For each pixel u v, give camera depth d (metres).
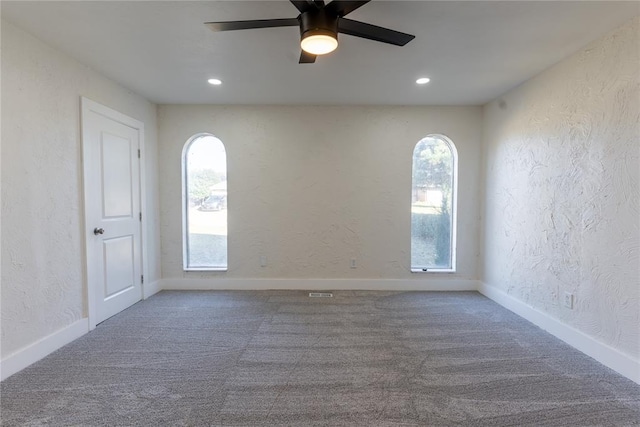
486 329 2.69
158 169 3.76
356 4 1.58
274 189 3.80
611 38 2.07
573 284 2.39
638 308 1.90
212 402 1.72
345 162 3.79
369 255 3.84
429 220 3.92
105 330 2.65
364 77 2.88
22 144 2.07
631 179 1.94
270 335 2.56
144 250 3.47
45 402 1.71
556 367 2.08
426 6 1.82
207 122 3.75
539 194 2.77
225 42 2.25
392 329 2.68
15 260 2.03
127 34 2.13
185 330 2.65
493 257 3.50
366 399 1.75
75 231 2.52
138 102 3.37
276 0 1.78
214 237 3.93
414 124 3.76
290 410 1.66
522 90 3.00
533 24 2.00
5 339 1.96
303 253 3.84
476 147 3.76
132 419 1.58
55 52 2.32
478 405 1.70
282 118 3.77
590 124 2.24
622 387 1.86
